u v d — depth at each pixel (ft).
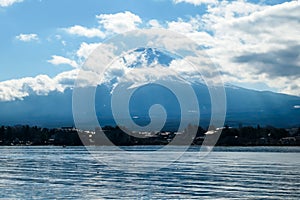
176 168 339.36
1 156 563.48
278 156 545.85
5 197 181.06
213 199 176.65
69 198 179.22
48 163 413.39
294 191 197.77
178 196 184.34
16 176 274.16
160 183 232.12
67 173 296.51
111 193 193.16
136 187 214.90
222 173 290.97
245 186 216.74
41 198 178.40
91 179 254.68
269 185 220.02
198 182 236.43
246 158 498.69
